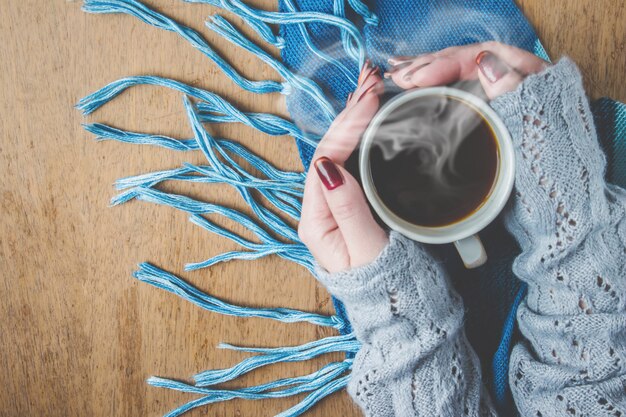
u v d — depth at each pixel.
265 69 0.63
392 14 0.62
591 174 0.53
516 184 0.54
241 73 0.63
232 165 0.64
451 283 0.59
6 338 0.65
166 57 0.63
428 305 0.53
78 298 0.65
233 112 0.62
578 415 0.53
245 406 0.66
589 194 0.53
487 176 0.52
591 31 0.62
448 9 0.62
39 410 0.66
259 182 0.63
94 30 0.63
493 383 0.60
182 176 0.64
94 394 0.66
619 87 0.62
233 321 0.65
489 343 0.62
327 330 0.65
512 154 0.51
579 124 0.53
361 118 0.54
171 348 0.65
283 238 0.65
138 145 0.64
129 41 0.63
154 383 0.65
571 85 0.53
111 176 0.64
